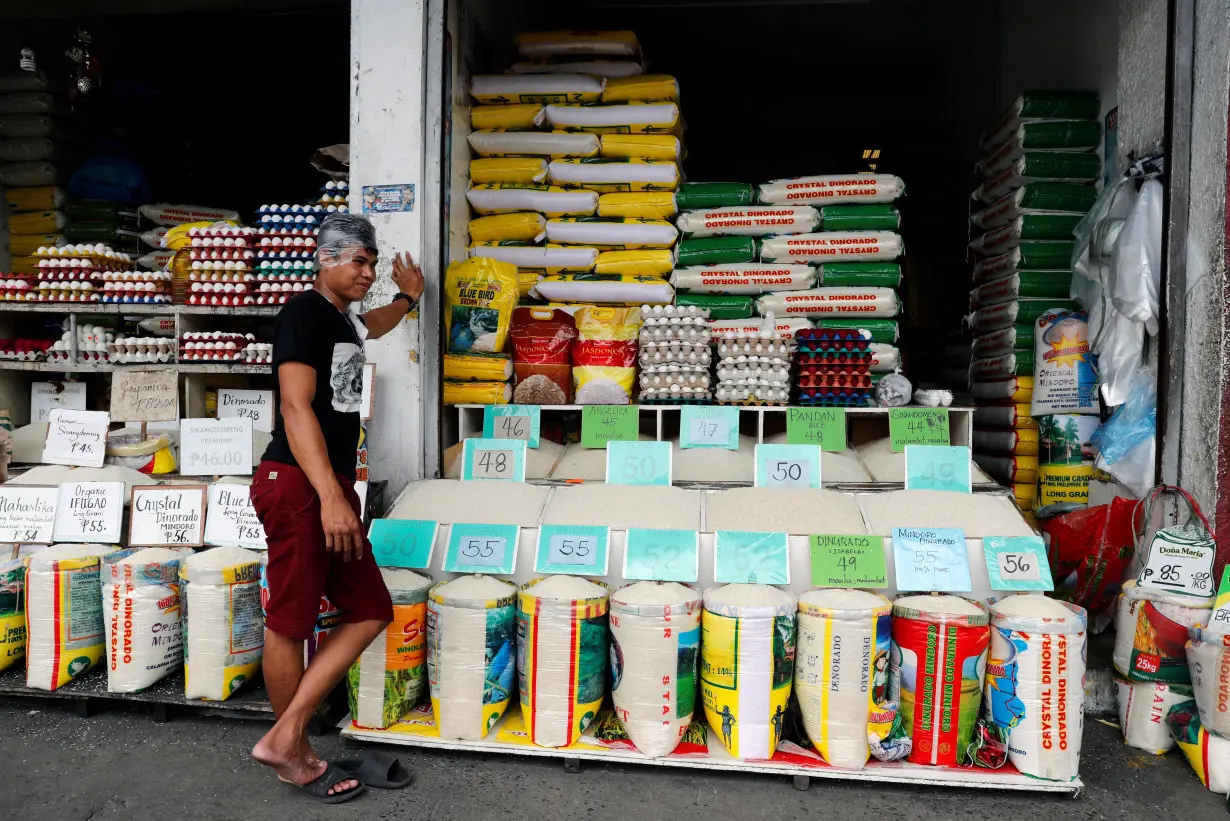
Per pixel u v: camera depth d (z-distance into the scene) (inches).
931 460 105.4
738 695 84.0
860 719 83.4
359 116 117.5
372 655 89.6
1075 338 129.4
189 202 185.6
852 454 120.6
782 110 252.8
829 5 200.7
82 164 160.4
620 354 122.0
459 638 87.4
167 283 127.3
